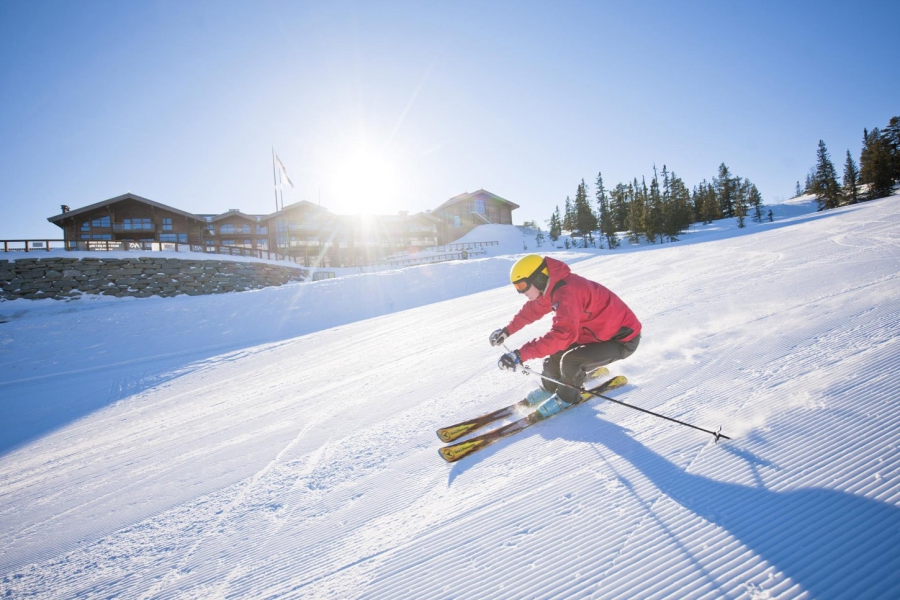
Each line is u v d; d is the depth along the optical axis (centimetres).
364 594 180
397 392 497
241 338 1412
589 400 337
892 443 205
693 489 204
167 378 942
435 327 1009
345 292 1811
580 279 300
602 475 231
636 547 176
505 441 300
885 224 1167
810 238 1166
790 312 457
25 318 1677
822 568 149
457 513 226
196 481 352
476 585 173
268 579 206
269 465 353
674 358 390
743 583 149
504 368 300
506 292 1477
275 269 2731
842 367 296
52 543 293
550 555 181
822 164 5862
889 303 411
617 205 6325
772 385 294
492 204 5912
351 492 279
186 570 228
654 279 959
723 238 1897
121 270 2092
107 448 520
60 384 1009
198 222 3500
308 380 686
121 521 306
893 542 153
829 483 189
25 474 476
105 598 217
